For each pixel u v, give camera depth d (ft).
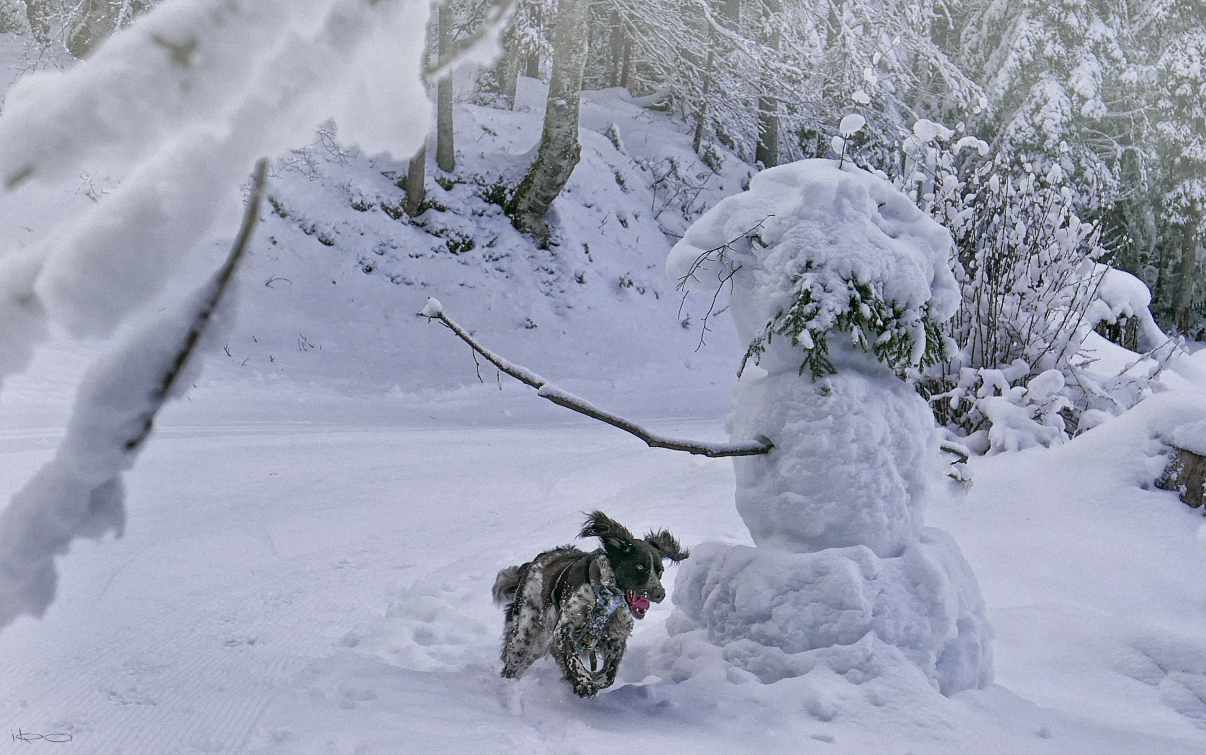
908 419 16.85
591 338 74.38
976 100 93.50
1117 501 25.95
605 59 119.24
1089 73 98.99
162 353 1.84
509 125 85.92
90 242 1.64
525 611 16.08
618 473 36.19
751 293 16.90
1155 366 40.78
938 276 17.11
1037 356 35.58
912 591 15.78
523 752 12.57
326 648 17.04
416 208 74.59
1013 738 13.61
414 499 30.60
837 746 13.10
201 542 24.06
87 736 12.69
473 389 62.75
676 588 17.46
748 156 104.32
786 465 16.29
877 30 89.97
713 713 14.20
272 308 64.39
